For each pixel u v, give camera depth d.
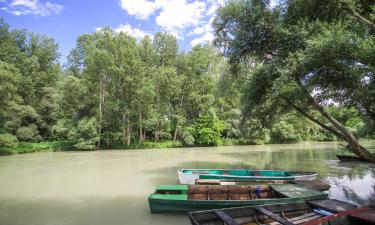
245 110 12.68
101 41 37.69
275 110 12.24
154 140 43.34
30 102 37.38
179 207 8.75
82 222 8.28
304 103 10.44
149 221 8.23
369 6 9.40
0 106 28.53
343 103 9.77
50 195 11.68
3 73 27.08
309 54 8.67
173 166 20.27
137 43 42.03
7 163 22.64
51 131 38.44
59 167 20.09
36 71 39.09
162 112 42.28
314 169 17.97
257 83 11.30
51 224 8.17
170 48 46.09
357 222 6.25
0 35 36.09
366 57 8.02
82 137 35.09
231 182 11.71
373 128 11.65
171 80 40.38
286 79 9.16
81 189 12.74
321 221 6.06
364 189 12.03
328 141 52.69
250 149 36.22
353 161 21.09
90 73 36.81
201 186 9.71
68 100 36.44
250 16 11.48
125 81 36.25
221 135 47.38
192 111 45.53
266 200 8.67
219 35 12.84
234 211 7.14
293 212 7.87
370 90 8.86
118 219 8.48
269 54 11.82
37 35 41.38
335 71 8.71
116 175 16.42
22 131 34.72
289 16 11.03
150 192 12.07
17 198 11.26
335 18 9.71
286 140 47.69
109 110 37.62
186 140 41.06
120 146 38.28
